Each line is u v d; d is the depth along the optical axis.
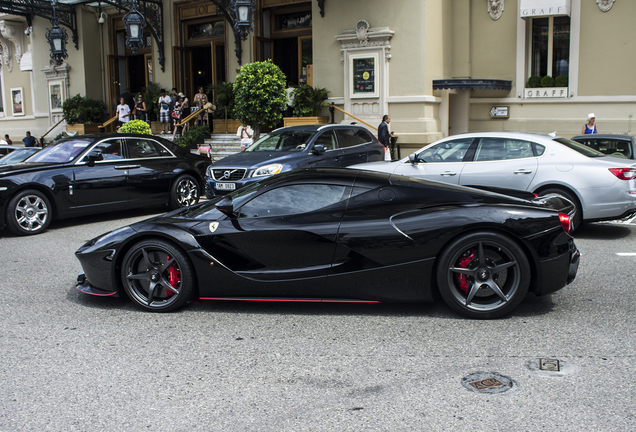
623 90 15.29
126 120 20.30
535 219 4.35
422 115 15.91
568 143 8.03
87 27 22.92
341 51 16.91
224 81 20.53
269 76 15.00
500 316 4.46
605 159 7.68
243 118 15.47
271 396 3.29
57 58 18.45
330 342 4.11
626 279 5.68
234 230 4.72
